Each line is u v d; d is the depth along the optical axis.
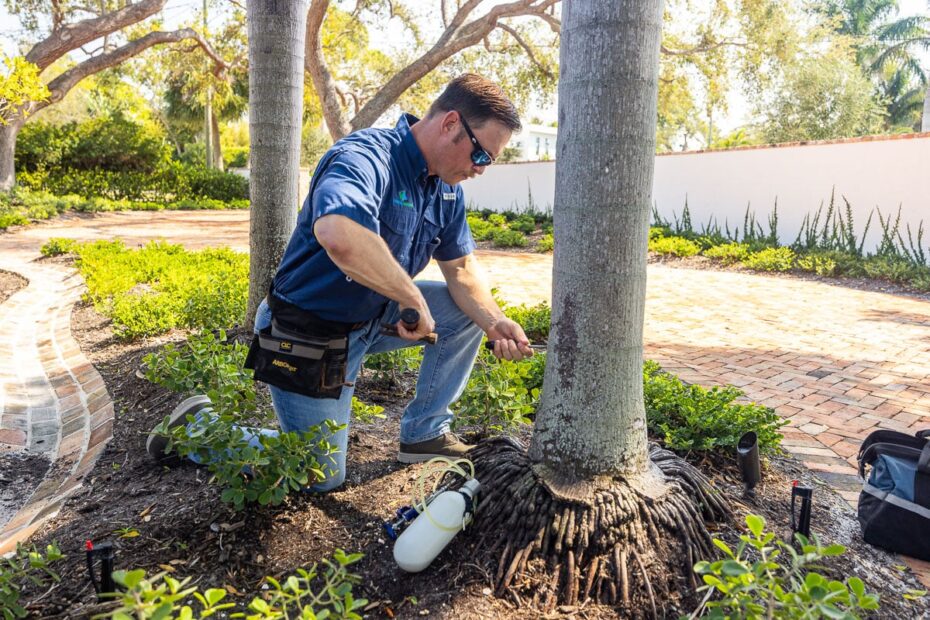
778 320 7.92
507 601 2.12
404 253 2.57
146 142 29.16
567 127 2.23
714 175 15.98
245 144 64.31
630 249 2.24
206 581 2.27
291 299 2.44
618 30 2.10
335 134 14.88
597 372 2.30
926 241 11.89
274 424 3.28
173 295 7.07
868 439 2.98
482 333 3.02
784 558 2.45
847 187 13.14
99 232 17.52
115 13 19.61
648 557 2.22
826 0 36.38
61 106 37.28
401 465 3.10
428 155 2.44
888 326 7.62
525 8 15.14
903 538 2.65
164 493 2.95
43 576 2.33
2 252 12.79
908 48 35.88
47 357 5.88
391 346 2.93
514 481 2.41
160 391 4.38
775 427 3.42
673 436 3.36
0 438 4.21
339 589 1.77
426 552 2.21
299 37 4.87
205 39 21.38
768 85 17.22
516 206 23.75
